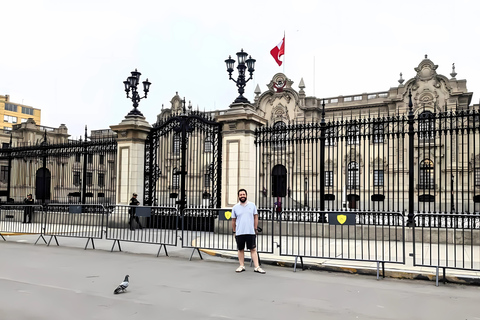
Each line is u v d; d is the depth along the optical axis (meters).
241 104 15.01
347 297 6.52
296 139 14.23
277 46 32.16
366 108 38.31
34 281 7.40
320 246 11.74
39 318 5.20
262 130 14.95
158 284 7.29
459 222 16.61
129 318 5.22
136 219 14.72
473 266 8.66
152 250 11.63
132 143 16.95
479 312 5.78
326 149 34.12
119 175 17.11
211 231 15.41
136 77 17.61
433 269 8.42
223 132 15.14
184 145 16.33
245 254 10.52
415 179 30.91
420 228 12.27
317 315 5.47
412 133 12.64
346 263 9.16
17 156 22.00
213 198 15.49
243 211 8.78
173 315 5.37
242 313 5.51
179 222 16.23
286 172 14.43
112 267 8.95
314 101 41.03
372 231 12.84
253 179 14.91
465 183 29.66
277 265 9.48
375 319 5.35
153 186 17.33
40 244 12.92
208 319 5.22
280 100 41.94
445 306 6.07
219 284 7.36
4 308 5.62
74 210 13.48
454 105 34.97
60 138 35.84
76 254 10.84
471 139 29.98
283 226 14.27
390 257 9.02
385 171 31.98
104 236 14.60
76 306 5.77
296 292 6.81
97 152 18.55
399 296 6.65
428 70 36.19
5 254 10.70
